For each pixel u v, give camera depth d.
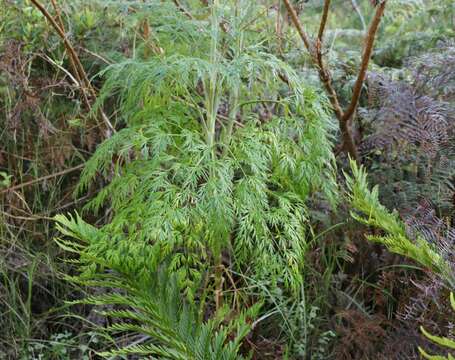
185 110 1.92
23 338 2.34
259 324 2.23
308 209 2.37
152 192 1.70
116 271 1.96
